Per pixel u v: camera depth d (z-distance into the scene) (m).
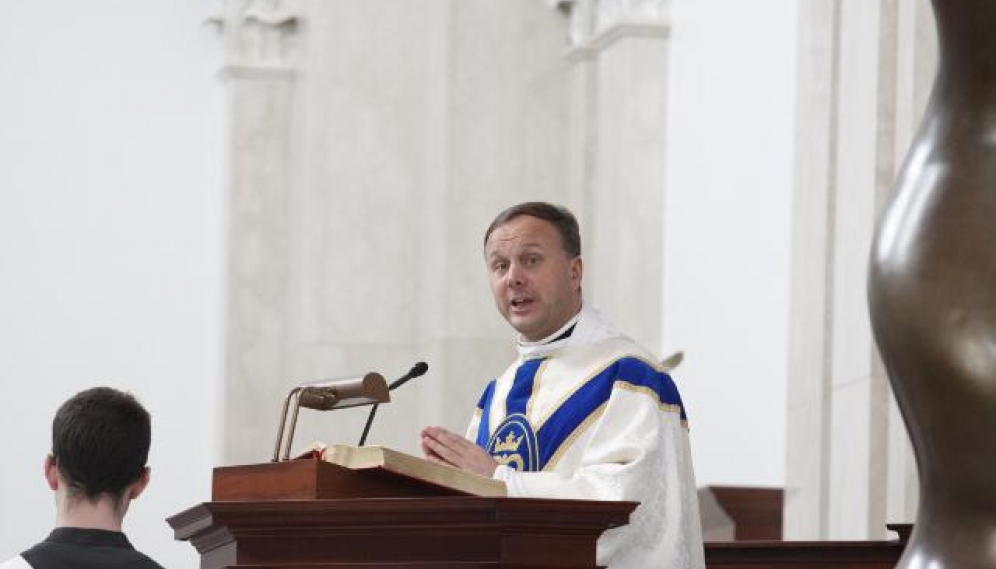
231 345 32.34
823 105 21.11
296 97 32.78
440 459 10.66
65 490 9.02
